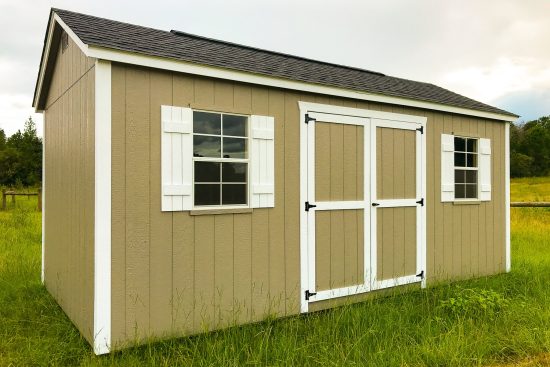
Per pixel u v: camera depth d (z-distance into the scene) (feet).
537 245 31.30
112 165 11.82
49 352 11.90
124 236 11.99
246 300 14.51
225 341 12.18
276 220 15.30
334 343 12.38
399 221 18.97
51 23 15.90
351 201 17.37
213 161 13.89
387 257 18.51
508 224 23.95
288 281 15.57
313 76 16.90
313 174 16.31
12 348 12.33
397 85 21.62
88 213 12.41
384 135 18.52
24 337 13.01
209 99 13.71
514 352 12.50
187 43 16.14
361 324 14.17
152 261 12.50
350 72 21.88
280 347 11.80
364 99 17.61
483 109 22.11
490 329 14.07
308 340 12.62
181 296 13.04
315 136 16.40
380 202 18.26
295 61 20.24
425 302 17.07
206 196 13.79
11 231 32.27
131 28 15.76
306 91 15.96
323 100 16.65
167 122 12.79
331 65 22.95
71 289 14.58
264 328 14.05
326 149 16.70
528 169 164.66
